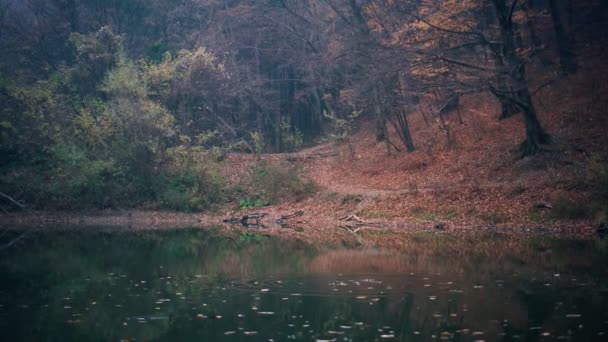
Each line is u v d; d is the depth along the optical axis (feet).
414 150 119.34
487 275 44.62
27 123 107.14
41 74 150.61
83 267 53.52
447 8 96.07
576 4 124.47
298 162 129.39
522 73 91.20
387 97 116.26
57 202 109.19
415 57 90.99
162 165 117.39
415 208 88.89
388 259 54.65
